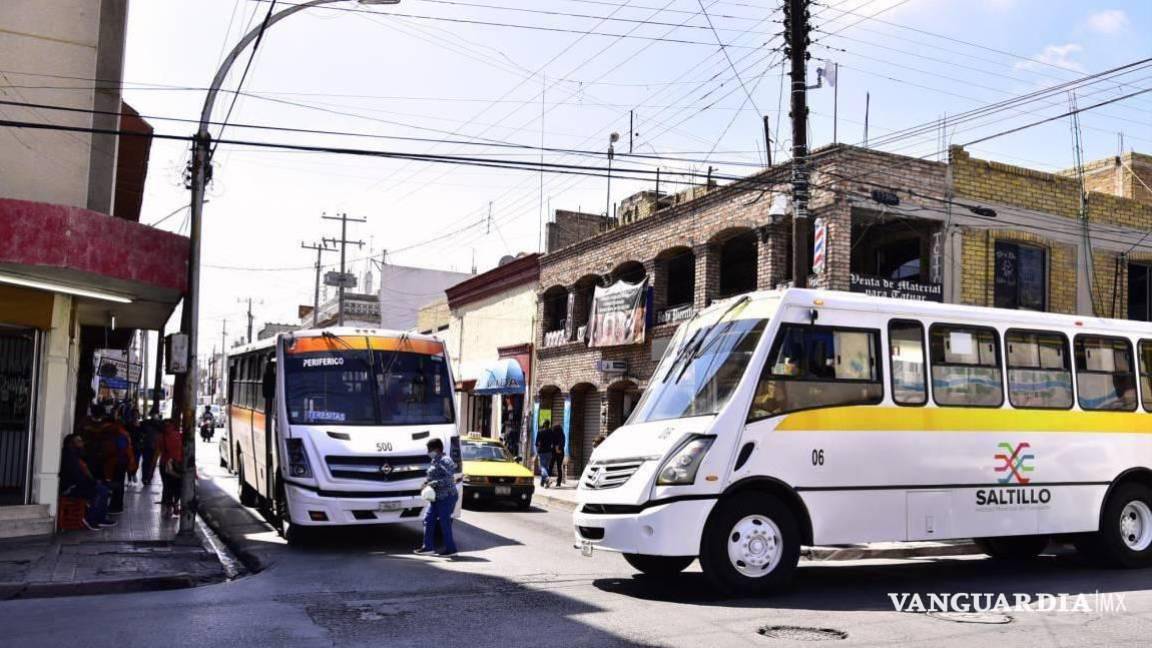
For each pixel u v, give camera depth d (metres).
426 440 14.12
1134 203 22.77
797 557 9.97
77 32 16.30
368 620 8.45
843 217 19.27
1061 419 11.87
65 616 8.66
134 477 26.27
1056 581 11.23
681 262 26.47
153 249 15.12
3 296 14.34
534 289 33.97
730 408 9.84
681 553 9.42
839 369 10.52
